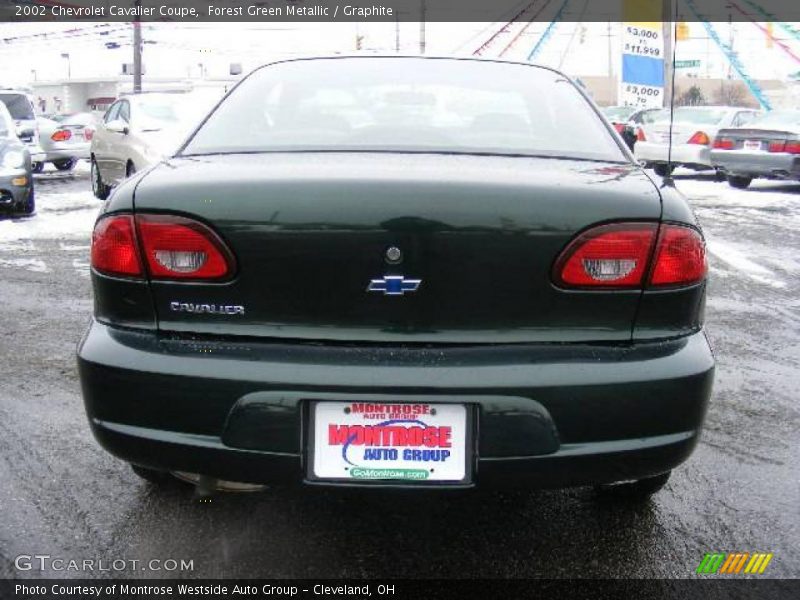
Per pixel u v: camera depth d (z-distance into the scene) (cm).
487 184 200
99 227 212
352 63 293
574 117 269
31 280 599
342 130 254
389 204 196
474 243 196
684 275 205
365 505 267
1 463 294
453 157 231
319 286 197
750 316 518
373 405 195
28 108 1570
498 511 265
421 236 195
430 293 197
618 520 260
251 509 263
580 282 199
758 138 1251
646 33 1455
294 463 197
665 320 205
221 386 196
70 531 247
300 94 274
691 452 208
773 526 257
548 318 200
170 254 201
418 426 196
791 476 292
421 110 265
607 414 197
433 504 269
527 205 197
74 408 349
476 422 196
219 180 205
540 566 233
